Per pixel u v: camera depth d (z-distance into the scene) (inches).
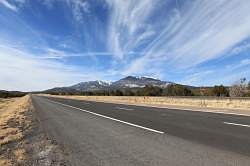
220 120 582.2
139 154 293.4
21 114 928.3
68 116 805.2
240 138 365.4
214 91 2524.6
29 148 351.9
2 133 479.8
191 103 1286.9
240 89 2082.9
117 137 408.2
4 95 5762.8
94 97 2920.8
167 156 280.2
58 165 261.4
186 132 433.4
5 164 266.8
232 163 247.0
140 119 652.1
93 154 303.0
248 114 709.9
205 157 270.8
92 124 584.7
